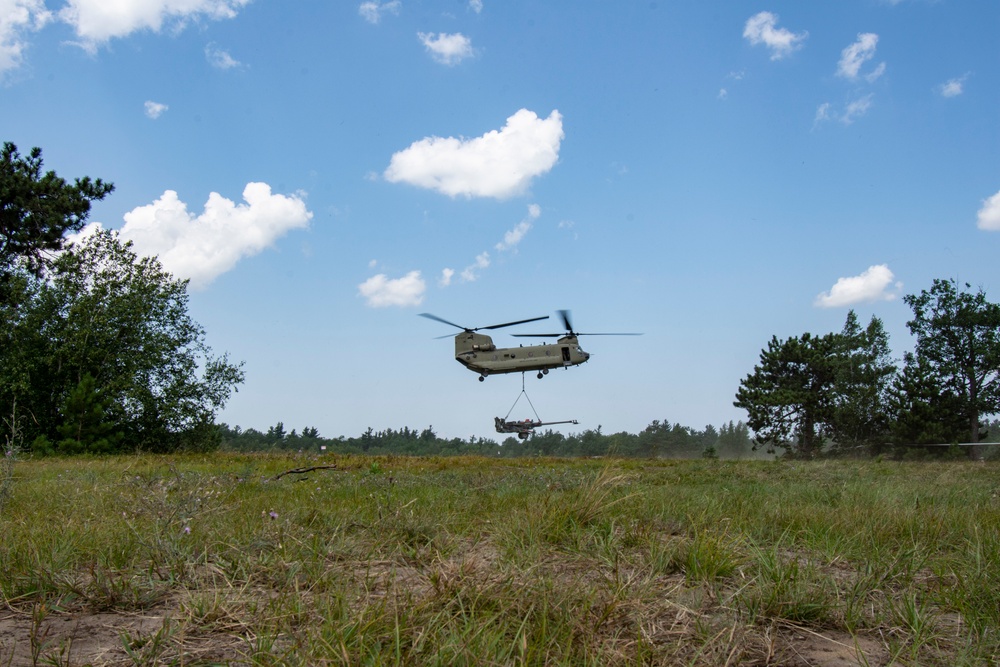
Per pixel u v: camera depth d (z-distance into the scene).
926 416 42.06
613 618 3.25
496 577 3.63
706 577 4.11
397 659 2.55
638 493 7.33
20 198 23.56
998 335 42.91
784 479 13.95
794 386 50.72
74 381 37.97
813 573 4.10
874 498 8.06
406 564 4.46
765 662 2.91
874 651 3.07
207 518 5.69
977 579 4.04
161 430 38.88
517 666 2.64
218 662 2.74
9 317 31.78
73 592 3.74
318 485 10.05
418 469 18.11
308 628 2.99
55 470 14.19
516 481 11.43
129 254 40.66
